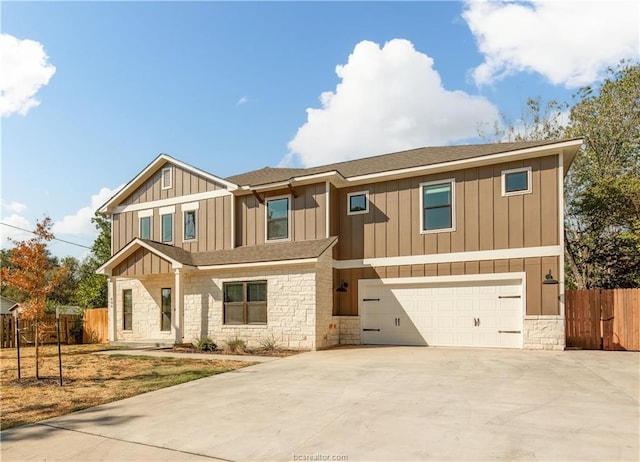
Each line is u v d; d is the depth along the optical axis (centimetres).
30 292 880
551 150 1196
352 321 1445
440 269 1335
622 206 1664
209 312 1493
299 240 1506
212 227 1684
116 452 439
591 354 1077
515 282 1236
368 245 1456
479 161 1280
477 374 812
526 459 388
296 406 602
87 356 1254
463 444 430
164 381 821
